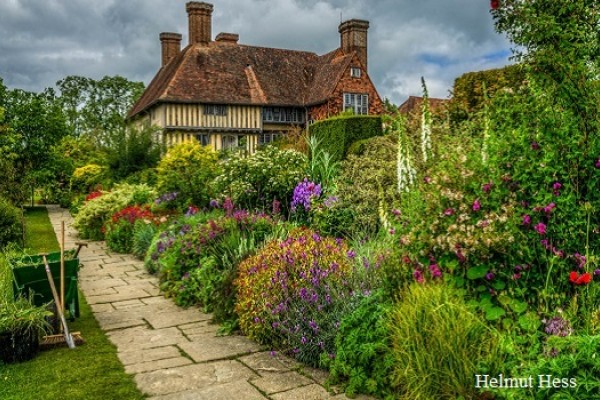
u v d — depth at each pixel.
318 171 10.39
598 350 2.66
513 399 2.78
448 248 3.68
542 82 3.86
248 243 6.82
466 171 3.92
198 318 5.80
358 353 3.74
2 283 5.14
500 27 4.04
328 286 4.56
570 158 3.63
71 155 26.14
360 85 32.19
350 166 9.23
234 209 9.75
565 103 3.76
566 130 3.68
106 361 4.45
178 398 3.69
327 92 31.61
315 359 4.24
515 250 3.54
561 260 3.55
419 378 3.18
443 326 3.15
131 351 4.73
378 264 4.67
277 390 3.79
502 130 4.05
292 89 33.88
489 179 3.87
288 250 5.25
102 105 59.16
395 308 3.64
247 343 4.88
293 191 10.05
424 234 3.86
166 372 4.18
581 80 3.72
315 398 3.64
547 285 3.45
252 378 4.02
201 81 31.00
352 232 7.51
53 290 5.06
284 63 35.09
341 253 5.22
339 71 31.83
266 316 4.78
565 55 3.76
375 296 4.08
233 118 31.20
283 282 4.79
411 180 5.51
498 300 3.47
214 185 10.91
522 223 3.61
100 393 3.79
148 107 32.00
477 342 3.20
